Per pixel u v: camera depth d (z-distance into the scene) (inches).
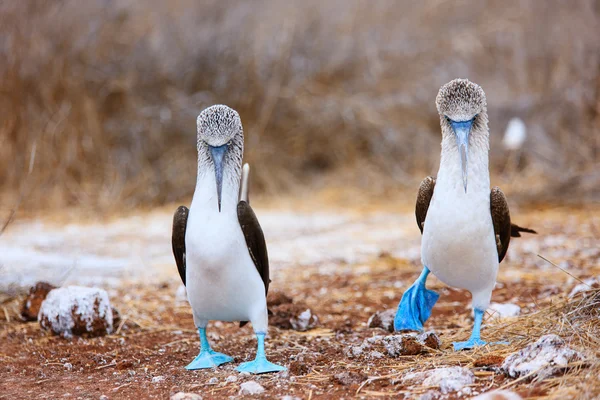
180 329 377.1
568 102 780.0
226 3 869.8
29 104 731.4
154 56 827.4
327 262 515.5
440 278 318.7
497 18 913.5
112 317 378.0
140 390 279.3
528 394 239.9
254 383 271.0
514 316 351.6
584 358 254.2
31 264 502.9
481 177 299.4
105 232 620.1
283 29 864.9
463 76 904.3
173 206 745.0
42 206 699.4
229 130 286.7
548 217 627.2
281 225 641.6
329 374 285.6
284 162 829.8
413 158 826.8
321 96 855.1
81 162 738.8
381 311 374.3
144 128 790.5
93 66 788.6
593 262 470.9
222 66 832.3
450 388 253.1
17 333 371.2
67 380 297.3
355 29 902.4
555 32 838.5
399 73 893.2
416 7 931.3
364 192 774.5
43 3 752.3
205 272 286.2
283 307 371.2
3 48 727.1
